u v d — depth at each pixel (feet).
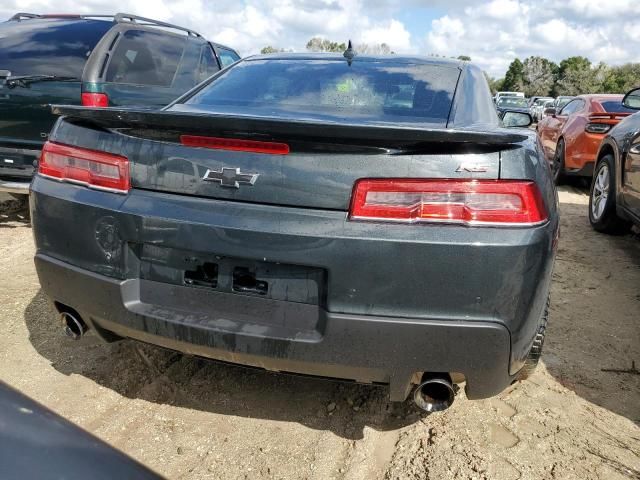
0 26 17.46
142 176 6.79
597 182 19.13
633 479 7.06
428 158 5.98
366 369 6.26
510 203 5.97
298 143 6.14
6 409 3.07
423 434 7.73
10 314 10.76
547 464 7.24
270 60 10.40
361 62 9.86
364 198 6.03
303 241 6.07
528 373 8.00
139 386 8.54
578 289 13.41
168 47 18.48
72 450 2.95
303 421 7.91
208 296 6.65
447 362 6.13
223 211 6.36
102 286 6.93
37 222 7.46
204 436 7.53
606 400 8.75
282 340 6.29
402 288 5.98
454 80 9.25
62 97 15.25
